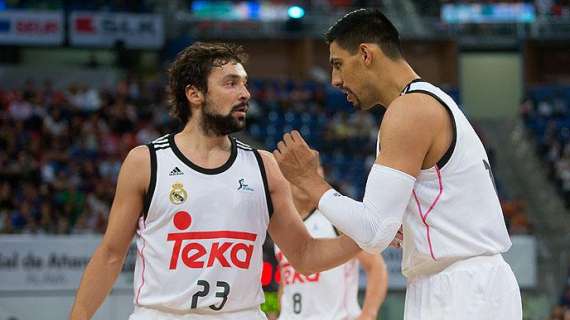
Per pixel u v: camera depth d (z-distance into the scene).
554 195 35.28
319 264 7.65
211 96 7.31
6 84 39.91
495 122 42.66
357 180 33.75
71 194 27.56
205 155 7.35
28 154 30.59
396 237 7.57
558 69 47.50
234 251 7.21
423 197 6.96
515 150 39.78
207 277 7.13
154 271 7.20
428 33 46.62
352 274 10.77
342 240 7.55
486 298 6.82
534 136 39.69
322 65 46.03
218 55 7.38
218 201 7.22
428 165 6.93
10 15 40.03
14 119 32.81
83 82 40.91
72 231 24.14
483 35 47.78
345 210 6.88
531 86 46.06
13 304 22.05
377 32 7.21
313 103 39.72
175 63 7.52
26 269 22.61
